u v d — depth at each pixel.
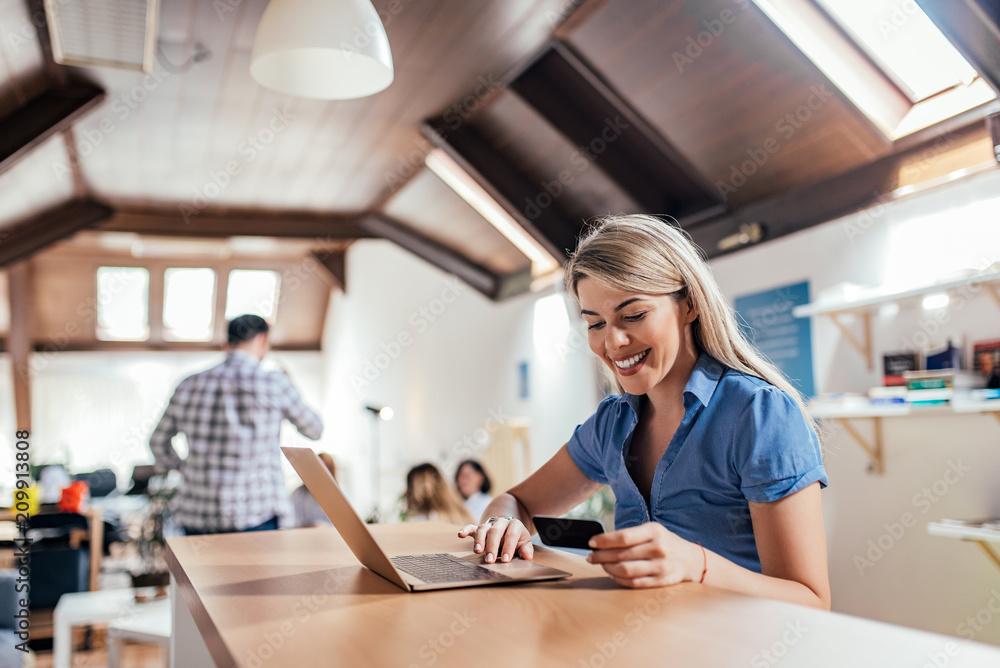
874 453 2.75
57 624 2.89
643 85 3.00
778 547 0.98
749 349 1.16
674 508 1.12
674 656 0.60
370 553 0.97
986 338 2.37
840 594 2.89
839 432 2.90
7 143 3.26
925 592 2.56
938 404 2.33
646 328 1.07
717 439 1.07
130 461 10.42
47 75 3.20
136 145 4.14
